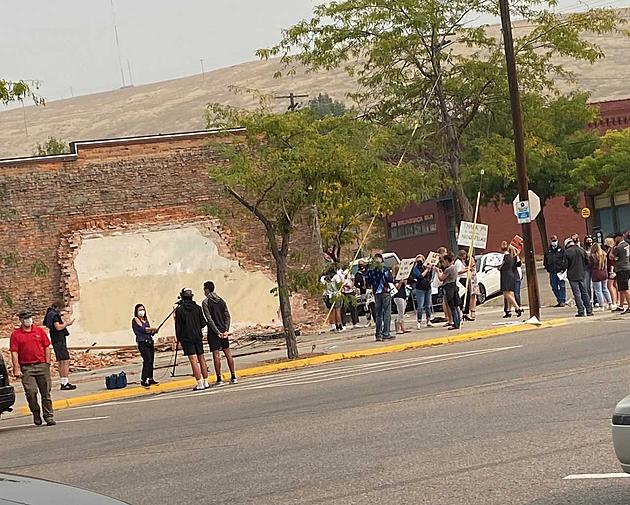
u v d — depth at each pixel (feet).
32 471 47.80
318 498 34.86
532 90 166.71
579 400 49.57
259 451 46.19
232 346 121.49
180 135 126.11
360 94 169.58
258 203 98.58
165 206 125.39
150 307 124.06
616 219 253.44
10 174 120.67
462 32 163.32
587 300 105.91
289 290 100.01
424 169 165.68
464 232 120.57
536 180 228.84
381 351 96.43
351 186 97.96
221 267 126.93
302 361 94.58
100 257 122.83
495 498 32.24
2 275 119.34
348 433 48.14
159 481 41.60
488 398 53.88
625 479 33.04
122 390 89.51
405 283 111.14
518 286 120.26
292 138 98.37
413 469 37.96
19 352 70.49
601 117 252.62
